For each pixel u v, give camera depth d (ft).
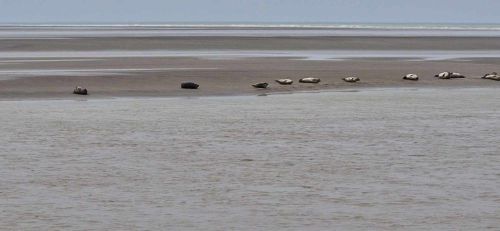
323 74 514.27
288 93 434.30
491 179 202.90
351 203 177.47
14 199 180.24
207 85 452.35
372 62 618.44
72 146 254.06
